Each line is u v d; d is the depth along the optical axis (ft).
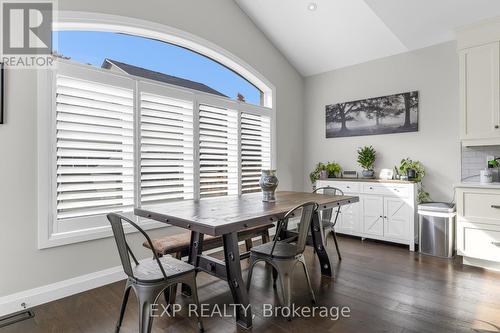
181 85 11.86
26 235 7.54
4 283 7.23
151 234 10.16
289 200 9.16
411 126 13.51
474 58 10.66
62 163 8.16
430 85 13.00
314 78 17.04
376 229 13.21
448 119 12.52
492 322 6.57
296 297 7.91
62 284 8.10
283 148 16.11
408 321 6.66
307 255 11.60
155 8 10.23
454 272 9.65
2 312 7.13
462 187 10.40
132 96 9.66
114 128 9.24
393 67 14.08
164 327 6.56
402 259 11.02
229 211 7.05
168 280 5.90
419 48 13.28
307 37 14.26
